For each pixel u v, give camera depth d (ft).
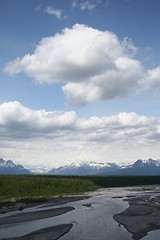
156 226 166.61
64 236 144.77
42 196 382.01
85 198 350.02
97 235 146.30
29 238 140.87
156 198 324.80
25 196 372.79
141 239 138.51
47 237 142.31
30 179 464.24
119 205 269.03
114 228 162.30
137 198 329.11
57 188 458.91
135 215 205.77
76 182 527.40
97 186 601.21
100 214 215.10
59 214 217.77
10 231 157.99
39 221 188.44
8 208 256.52
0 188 383.24
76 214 217.15
